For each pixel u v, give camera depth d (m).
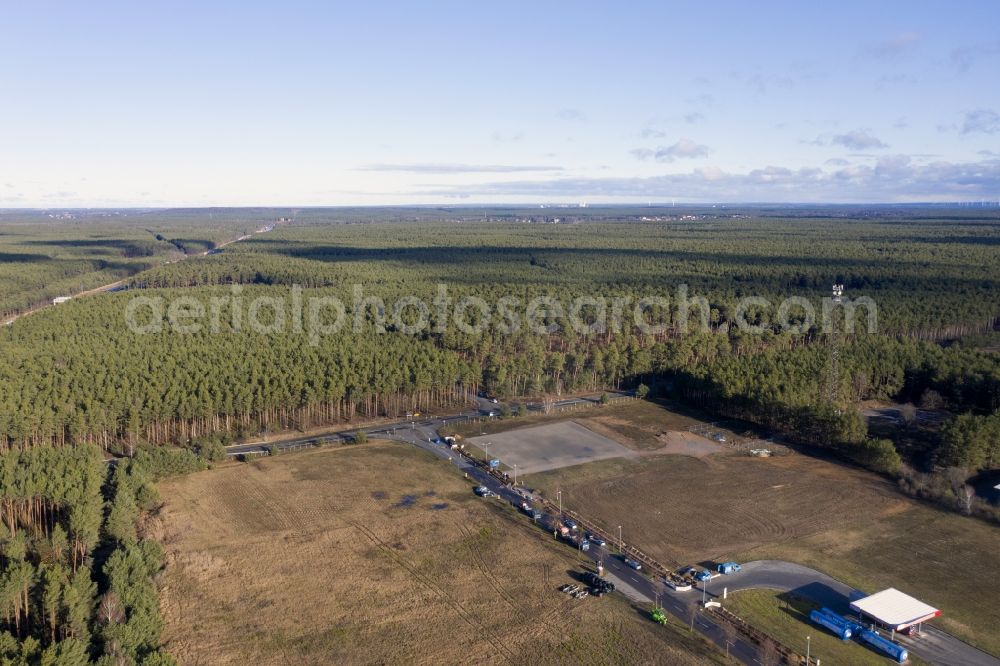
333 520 117.50
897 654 82.12
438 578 99.81
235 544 108.88
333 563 103.56
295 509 121.50
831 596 95.56
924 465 140.25
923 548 107.94
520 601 94.19
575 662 81.75
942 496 123.19
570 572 101.75
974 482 131.12
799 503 123.88
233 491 128.75
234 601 93.50
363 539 111.00
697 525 116.06
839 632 86.56
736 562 103.94
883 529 114.00
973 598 94.62
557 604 93.50
